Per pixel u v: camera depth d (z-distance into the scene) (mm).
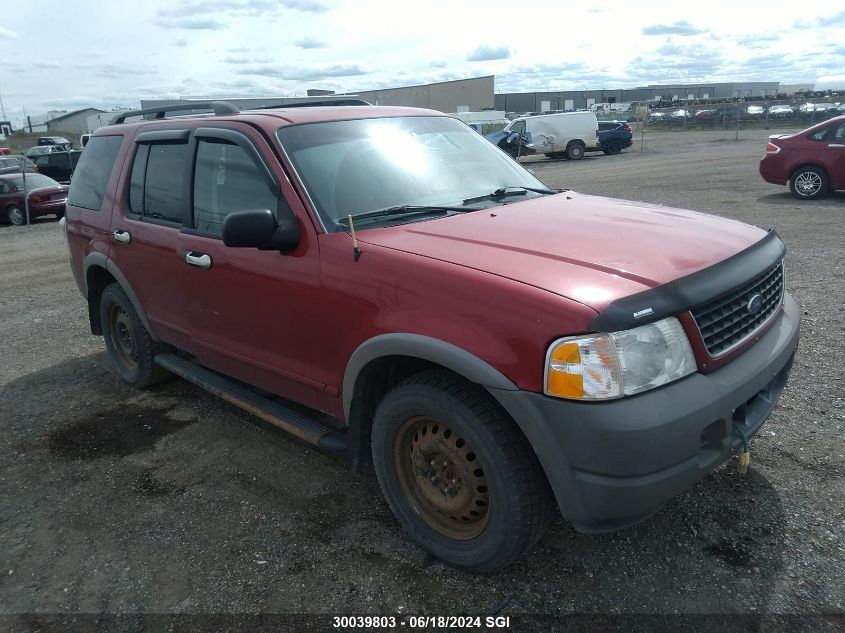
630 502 2281
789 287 6402
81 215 5000
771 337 2900
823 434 3645
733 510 3072
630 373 2252
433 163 3709
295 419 3494
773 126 43094
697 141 34469
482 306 2451
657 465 2262
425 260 2695
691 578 2682
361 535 3096
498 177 3908
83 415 4605
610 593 2635
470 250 2748
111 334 5160
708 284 2498
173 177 4039
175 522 3281
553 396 2285
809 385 4238
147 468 3824
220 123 3732
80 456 4016
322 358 3154
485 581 2752
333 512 3289
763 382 2666
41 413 4688
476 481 2648
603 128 29797
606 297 2301
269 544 3066
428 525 2873
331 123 3619
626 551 2869
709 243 2855
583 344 2229
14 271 10445
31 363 5789
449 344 2500
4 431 4426
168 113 5027
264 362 3525
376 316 2785
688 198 13102
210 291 3711
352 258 2912
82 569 2967
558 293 2338
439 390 2607
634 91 94688
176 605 2711
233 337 3691
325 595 2723
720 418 2420
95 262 4777
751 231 3184
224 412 4535
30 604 2766
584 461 2275
